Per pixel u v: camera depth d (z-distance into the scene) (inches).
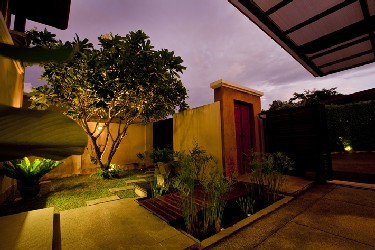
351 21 122.5
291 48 141.9
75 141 15.0
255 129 284.7
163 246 96.7
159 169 210.7
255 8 109.3
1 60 155.8
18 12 229.1
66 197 187.0
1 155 13.0
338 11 114.2
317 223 118.4
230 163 235.6
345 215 126.4
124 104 276.8
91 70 225.0
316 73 193.2
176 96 303.1
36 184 185.8
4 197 176.6
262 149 291.1
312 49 135.6
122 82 225.1
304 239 102.8
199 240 106.4
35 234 103.7
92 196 189.0
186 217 117.5
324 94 836.6
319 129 219.8
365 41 142.9
